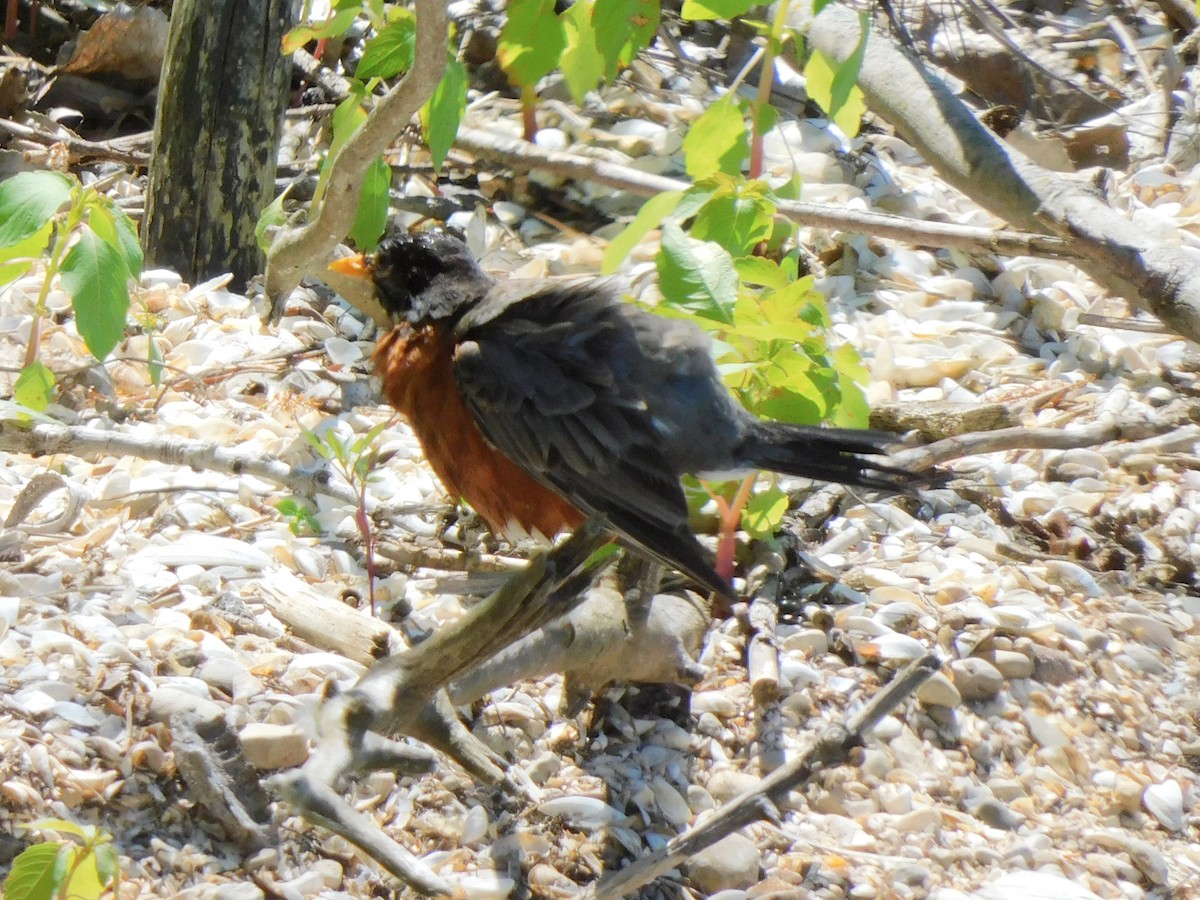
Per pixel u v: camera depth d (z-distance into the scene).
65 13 13.14
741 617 8.02
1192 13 14.34
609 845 6.67
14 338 9.54
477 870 6.43
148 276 10.61
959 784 7.40
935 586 8.49
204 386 9.50
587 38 8.38
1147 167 12.86
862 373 7.59
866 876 6.77
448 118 8.44
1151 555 9.09
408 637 7.30
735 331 6.61
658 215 7.31
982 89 13.61
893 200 12.07
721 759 7.30
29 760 6.18
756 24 8.62
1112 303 11.41
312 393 9.66
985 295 11.44
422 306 7.64
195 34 10.20
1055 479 9.72
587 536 5.95
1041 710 7.87
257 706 6.69
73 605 7.28
